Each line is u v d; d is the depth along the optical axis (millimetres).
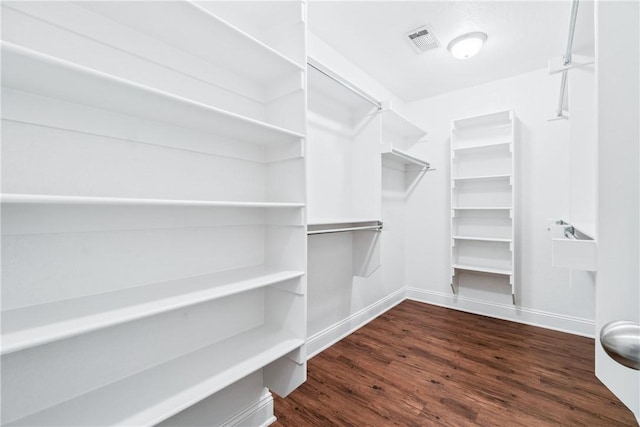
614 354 325
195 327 1224
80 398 899
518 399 1640
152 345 1090
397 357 2107
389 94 3064
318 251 2207
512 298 2777
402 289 3389
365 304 2756
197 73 1229
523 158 2736
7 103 792
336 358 2096
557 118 2307
